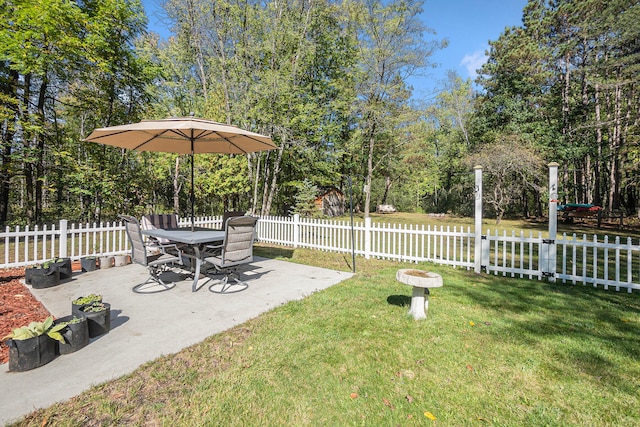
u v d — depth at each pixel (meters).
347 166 23.30
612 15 15.03
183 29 14.76
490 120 21.86
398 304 4.20
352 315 3.79
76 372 2.55
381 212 29.33
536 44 19.33
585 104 19.38
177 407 2.16
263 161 16.75
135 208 13.18
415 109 19.95
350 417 2.10
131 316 3.73
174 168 17.72
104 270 5.93
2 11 8.80
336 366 2.69
